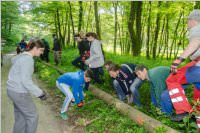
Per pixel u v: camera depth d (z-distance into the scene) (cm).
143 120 466
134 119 496
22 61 396
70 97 568
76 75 565
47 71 1187
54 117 597
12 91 402
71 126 541
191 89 594
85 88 717
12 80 403
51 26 2895
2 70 1284
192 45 402
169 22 2078
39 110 649
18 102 405
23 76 390
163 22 2102
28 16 3028
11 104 691
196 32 406
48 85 949
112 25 2691
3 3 2498
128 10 2148
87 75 564
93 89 722
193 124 397
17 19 2811
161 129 409
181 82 437
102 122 523
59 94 792
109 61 633
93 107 612
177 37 1886
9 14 2667
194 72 421
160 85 496
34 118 418
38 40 416
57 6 2414
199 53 414
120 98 620
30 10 2525
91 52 752
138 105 577
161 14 1659
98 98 676
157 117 478
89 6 2662
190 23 422
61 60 1431
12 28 3244
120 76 597
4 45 2688
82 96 607
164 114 474
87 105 633
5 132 505
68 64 1364
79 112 607
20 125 430
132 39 1451
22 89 402
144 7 1934
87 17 2709
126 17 2298
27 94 409
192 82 430
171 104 466
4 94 800
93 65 750
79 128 527
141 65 514
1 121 564
